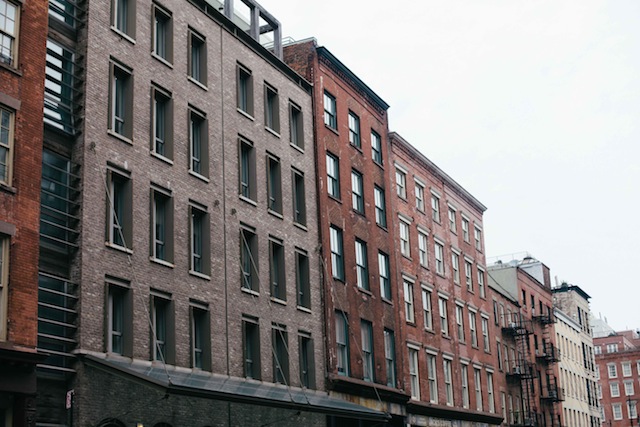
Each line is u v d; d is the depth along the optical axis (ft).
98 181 88.84
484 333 203.72
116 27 97.86
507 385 215.31
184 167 103.81
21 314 74.64
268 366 113.91
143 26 100.68
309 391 122.42
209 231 106.52
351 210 145.38
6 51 78.38
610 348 548.72
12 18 79.56
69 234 85.76
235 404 105.29
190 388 82.28
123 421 86.33
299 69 141.90
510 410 213.87
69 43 89.76
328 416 126.93
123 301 90.89
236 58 119.85
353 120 154.20
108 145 91.30
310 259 130.11
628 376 468.34
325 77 144.77
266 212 120.37
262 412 110.93
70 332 83.25
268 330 115.44
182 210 102.01
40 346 81.71
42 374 79.77
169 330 96.68
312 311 127.85
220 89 114.62
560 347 277.03
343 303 136.67
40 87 80.89
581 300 319.88
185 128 105.40
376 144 161.79
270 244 120.16
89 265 85.56
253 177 119.03
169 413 93.45
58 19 88.79
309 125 137.69
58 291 83.92
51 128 85.35
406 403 152.25
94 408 82.69
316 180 136.46
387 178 162.71
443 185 191.52
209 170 108.68
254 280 114.83
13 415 73.20
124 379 87.04
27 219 76.95
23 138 77.97
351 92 153.48
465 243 199.82
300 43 142.92
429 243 178.19
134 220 93.35
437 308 175.63
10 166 76.48
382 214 159.33
